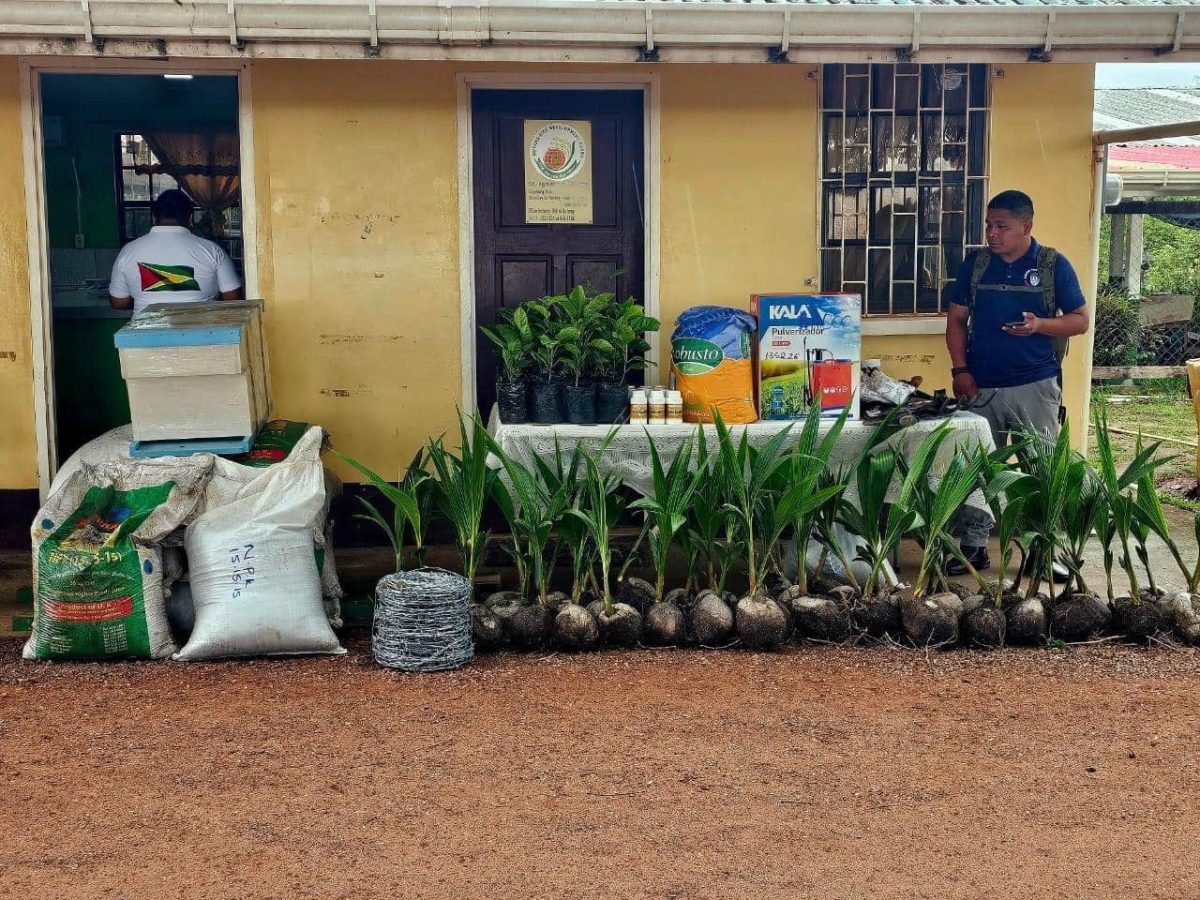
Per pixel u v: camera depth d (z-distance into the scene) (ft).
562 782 13.91
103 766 14.33
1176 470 32.19
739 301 23.18
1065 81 23.22
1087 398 24.21
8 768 14.28
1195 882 11.84
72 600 17.54
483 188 23.06
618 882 11.78
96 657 17.85
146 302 23.21
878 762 14.46
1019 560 22.90
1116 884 11.80
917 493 18.94
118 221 31.14
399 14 18.75
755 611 18.08
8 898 11.47
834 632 18.37
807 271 23.21
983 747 14.90
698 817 13.09
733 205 22.97
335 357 22.68
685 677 17.15
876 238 23.41
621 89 22.86
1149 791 13.76
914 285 23.58
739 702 16.25
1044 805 13.41
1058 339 21.50
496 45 19.24
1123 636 18.70
